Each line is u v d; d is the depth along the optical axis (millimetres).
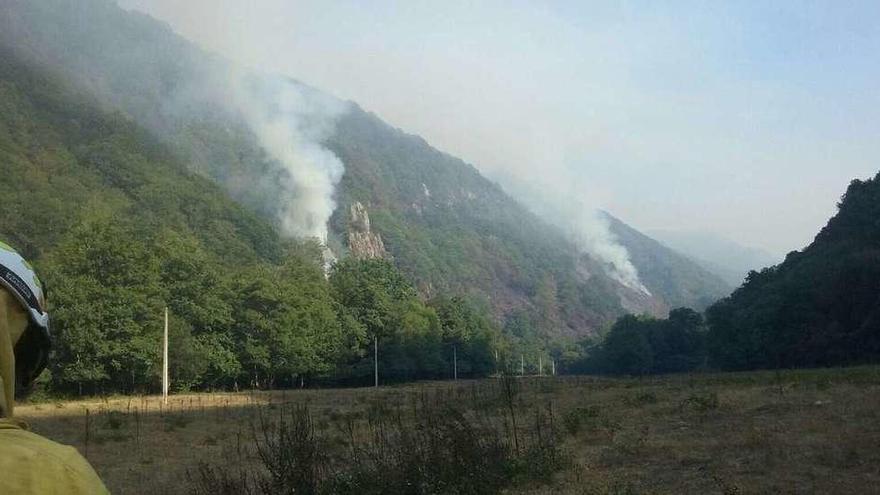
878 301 45656
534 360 128750
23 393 1187
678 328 92375
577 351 144875
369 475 8312
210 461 13680
